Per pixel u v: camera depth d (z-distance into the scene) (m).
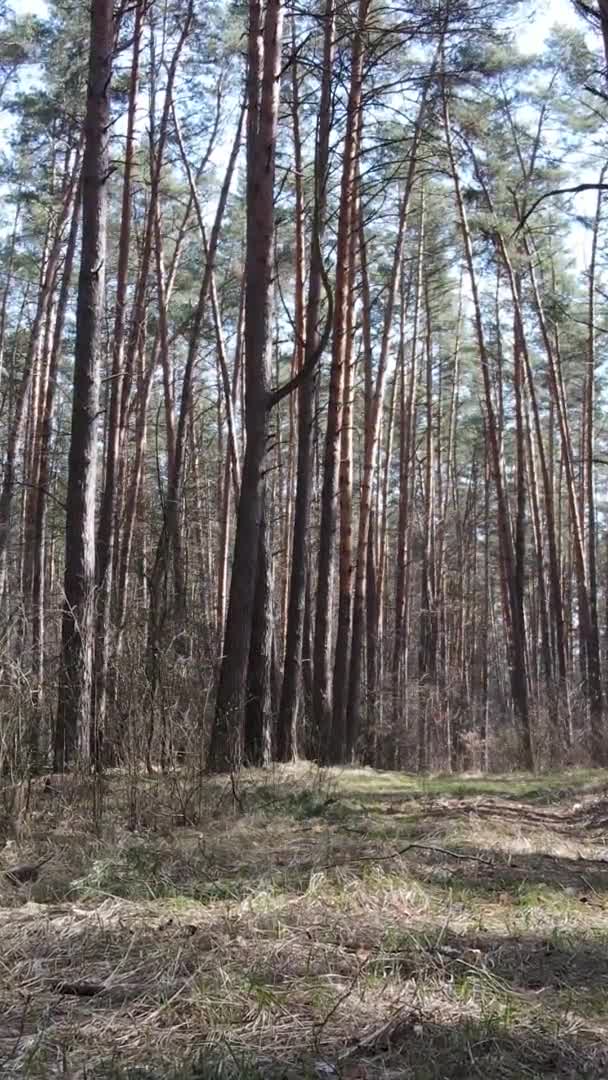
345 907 4.79
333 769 14.09
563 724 18.86
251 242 11.42
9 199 24.50
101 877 5.21
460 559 40.25
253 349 11.27
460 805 9.66
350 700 17.92
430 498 31.47
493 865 6.09
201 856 5.96
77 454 9.77
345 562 16.81
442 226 26.95
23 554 26.11
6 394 27.44
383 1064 3.11
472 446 41.31
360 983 3.73
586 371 28.84
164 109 18.78
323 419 27.27
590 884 5.80
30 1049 3.12
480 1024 3.38
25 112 21.06
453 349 34.78
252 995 3.56
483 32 15.17
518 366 22.94
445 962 4.02
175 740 7.73
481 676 47.28
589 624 23.30
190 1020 3.40
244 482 11.07
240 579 10.81
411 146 19.83
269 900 4.82
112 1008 3.51
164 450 36.16
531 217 24.08
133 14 16.91
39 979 3.77
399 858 6.00
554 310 22.62
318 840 6.64
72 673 8.01
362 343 27.69
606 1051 3.27
